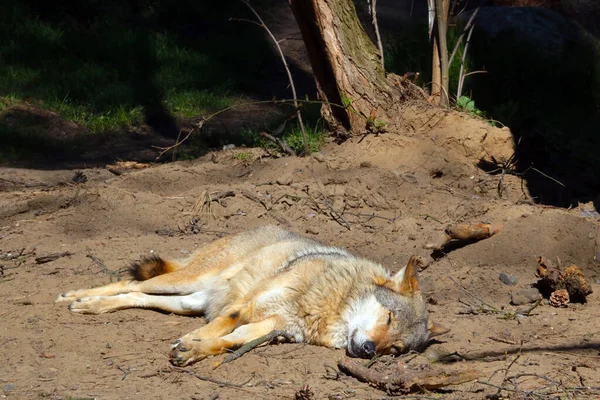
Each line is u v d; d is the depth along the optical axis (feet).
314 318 18.88
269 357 17.70
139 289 21.42
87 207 29.17
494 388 15.88
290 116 36.78
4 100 52.95
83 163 44.83
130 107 55.72
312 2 33.35
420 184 30.86
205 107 58.39
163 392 15.38
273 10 79.51
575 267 22.41
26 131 49.37
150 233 27.94
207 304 21.11
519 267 24.88
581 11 61.93
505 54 50.78
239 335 17.95
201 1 77.20
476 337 19.53
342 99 34.45
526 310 21.59
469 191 31.86
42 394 15.05
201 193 30.22
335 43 34.04
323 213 29.01
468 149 33.81
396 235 27.09
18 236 27.27
